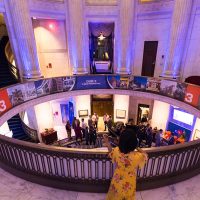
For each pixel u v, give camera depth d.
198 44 10.15
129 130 2.14
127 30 11.48
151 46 12.18
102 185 3.08
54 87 10.73
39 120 12.27
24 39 9.95
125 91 11.85
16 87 8.61
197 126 10.10
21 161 3.23
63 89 11.16
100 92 12.08
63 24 12.11
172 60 10.69
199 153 3.19
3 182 3.28
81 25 11.50
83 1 11.29
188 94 8.85
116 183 2.26
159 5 10.92
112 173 2.98
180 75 11.16
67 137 12.24
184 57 10.76
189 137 10.63
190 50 10.48
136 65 13.12
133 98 13.68
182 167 3.17
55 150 2.87
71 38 11.85
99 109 15.26
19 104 8.90
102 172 2.99
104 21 11.95
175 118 11.41
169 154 2.92
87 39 12.31
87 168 2.98
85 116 13.86
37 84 9.82
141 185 3.07
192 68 10.72
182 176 3.24
